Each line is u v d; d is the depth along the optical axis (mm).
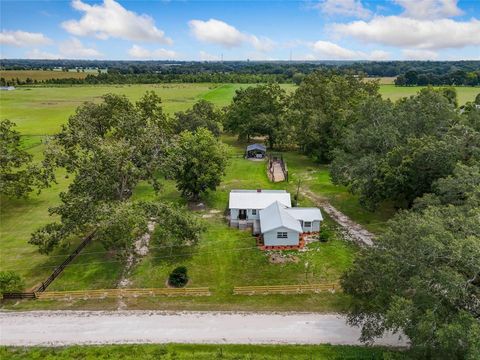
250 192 44031
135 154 38688
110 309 27812
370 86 76250
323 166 63656
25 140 77750
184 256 35375
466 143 35062
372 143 43812
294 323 26000
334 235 39094
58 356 23016
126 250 33219
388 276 20812
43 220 44219
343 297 28906
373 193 39406
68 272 33094
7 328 25734
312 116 63000
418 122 43188
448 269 18453
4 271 31859
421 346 18719
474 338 16297
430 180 35500
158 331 25281
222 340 24344
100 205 32375
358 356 22688
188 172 45875
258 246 36938
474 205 24016
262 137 88125
